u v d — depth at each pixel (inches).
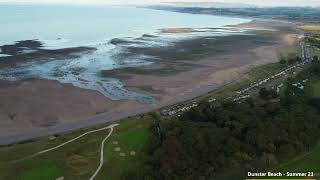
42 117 3688.5
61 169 2723.9
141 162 2824.8
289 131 3142.2
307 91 4564.5
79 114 3806.6
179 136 2970.0
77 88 4532.5
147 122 3545.8
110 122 3592.5
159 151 2802.7
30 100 4069.9
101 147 3041.3
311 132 3218.5
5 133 3344.0
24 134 3348.9
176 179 2564.0
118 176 2655.0
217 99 4249.5
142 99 4315.9
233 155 2851.9
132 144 3105.3
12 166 2743.6
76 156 2896.2
